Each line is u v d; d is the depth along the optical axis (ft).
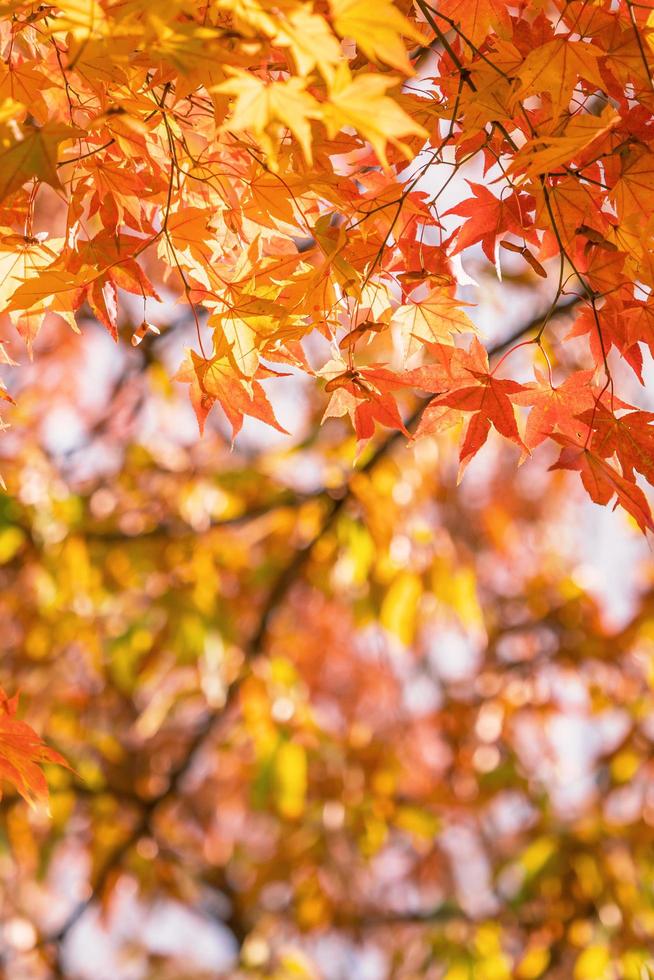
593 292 4.89
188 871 17.53
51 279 4.67
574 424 5.21
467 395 5.07
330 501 15.37
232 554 16.52
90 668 16.56
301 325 4.93
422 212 5.08
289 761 14.10
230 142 4.82
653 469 4.88
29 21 4.49
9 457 14.51
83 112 4.96
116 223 4.88
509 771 16.51
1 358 5.30
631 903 13.87
